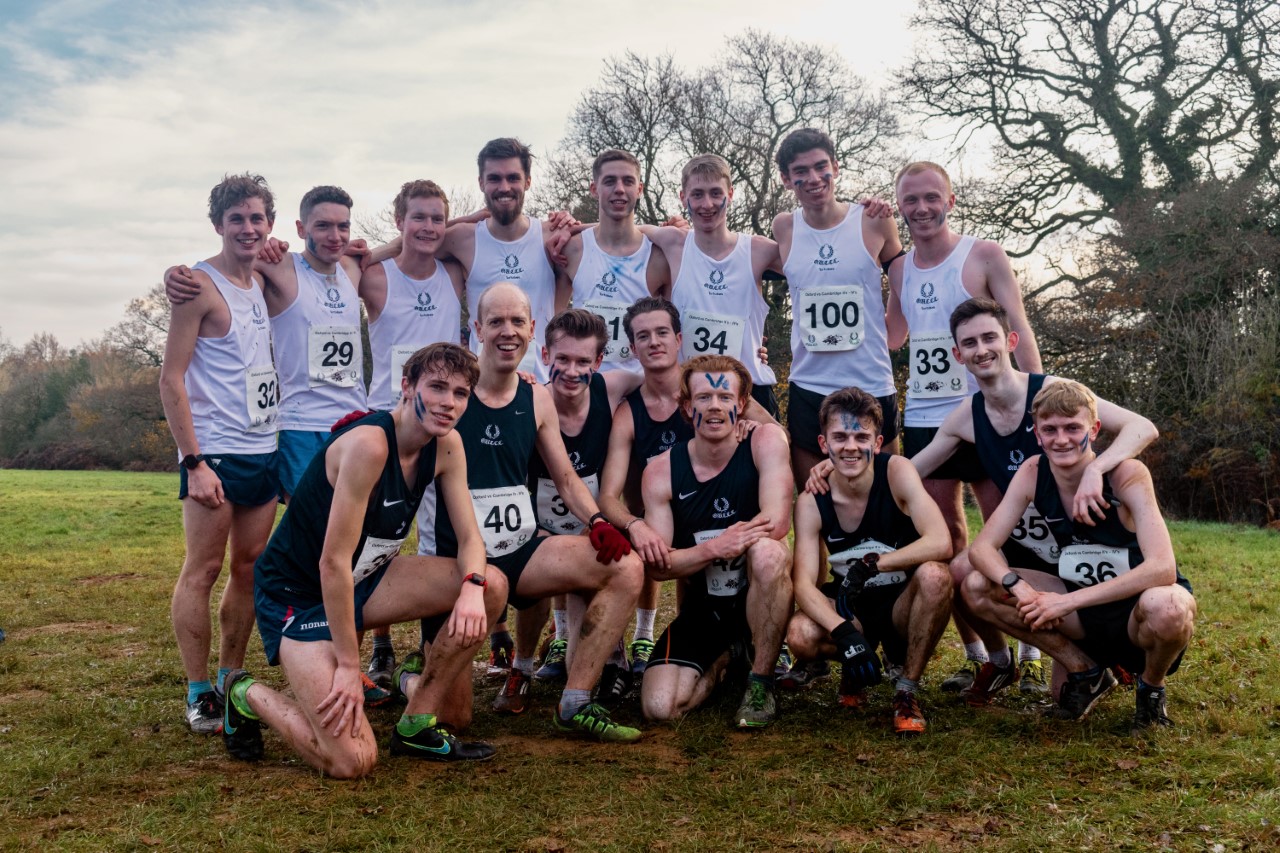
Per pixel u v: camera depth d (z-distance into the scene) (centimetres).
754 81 2075
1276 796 293
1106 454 383
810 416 540
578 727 381
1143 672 370
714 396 413
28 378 5047
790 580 400
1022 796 300
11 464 4781
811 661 462
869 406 402
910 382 515
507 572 396
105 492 2467
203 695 405
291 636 343
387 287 528
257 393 436
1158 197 1791
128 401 4366
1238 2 1762
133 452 4366
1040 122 1967
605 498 449
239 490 423
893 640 416
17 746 372
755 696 391
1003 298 491
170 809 304
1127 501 377
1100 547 385
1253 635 526
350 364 510
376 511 346
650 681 409
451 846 275
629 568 387
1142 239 1742
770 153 2042
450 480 366
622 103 2069
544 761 350
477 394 401
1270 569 855
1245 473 1566
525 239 545
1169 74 1861
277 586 357
